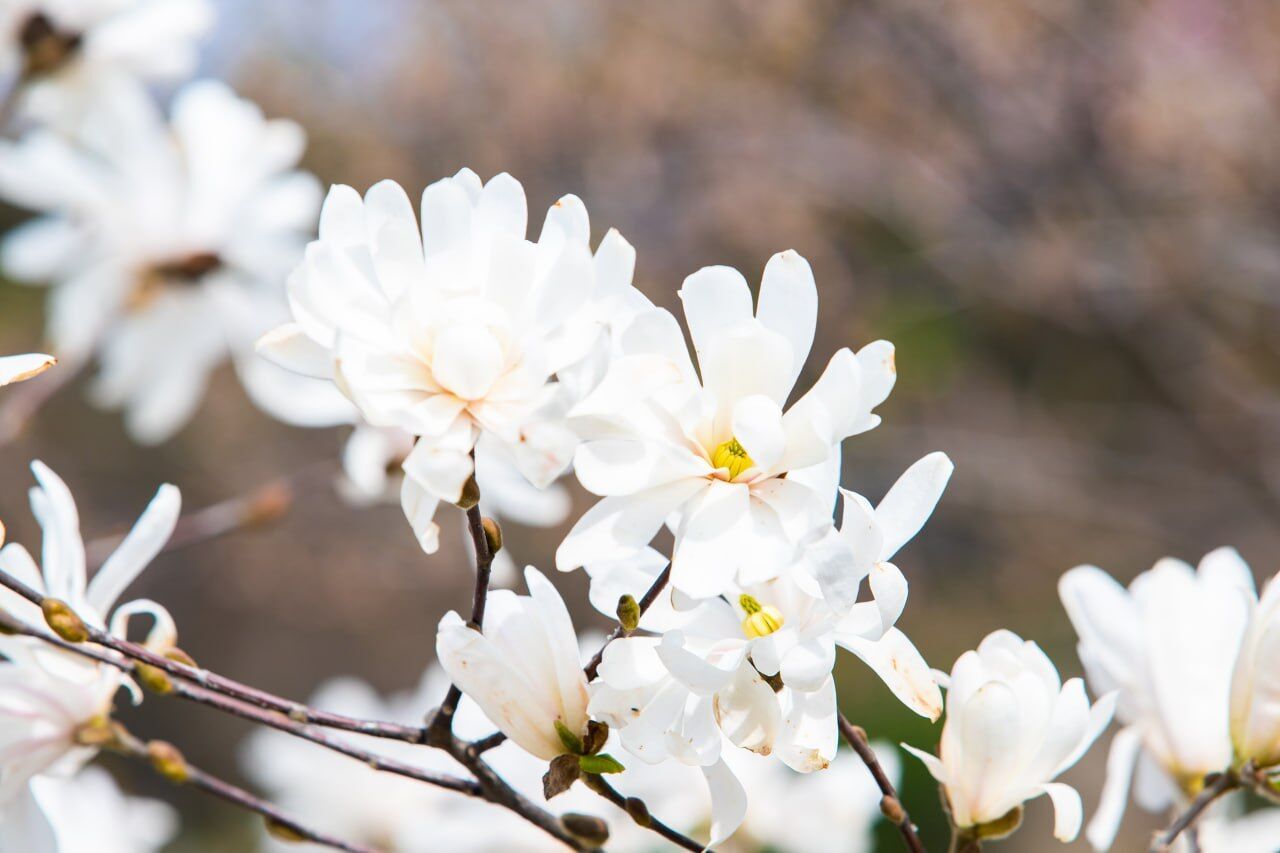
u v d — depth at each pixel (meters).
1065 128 3.00
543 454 0.79
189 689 0.88
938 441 3.26
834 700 0.82
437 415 0.80
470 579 3.25
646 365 0.80
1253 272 2.94
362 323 0.81
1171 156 2.95
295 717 0.87
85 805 1.10
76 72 1.46
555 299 0.81
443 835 1.17
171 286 1.48
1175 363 3.20
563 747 0.84
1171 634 0.97
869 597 1.55
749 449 0.80
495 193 0.82
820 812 1.12
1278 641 0.90
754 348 0.81
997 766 0.87
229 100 1.52
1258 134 2.86
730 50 3.22
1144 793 0.99
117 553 0.91
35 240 1.47
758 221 3.25
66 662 0.91
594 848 0.89
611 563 0.85
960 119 3.10
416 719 1.24
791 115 3.23
